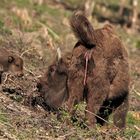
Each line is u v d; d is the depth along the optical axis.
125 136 19.27
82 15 18.45
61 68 19.30
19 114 18.91
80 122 18.89
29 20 37.06
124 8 70.94
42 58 27.31
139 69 32.91
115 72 18.70
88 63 18.44
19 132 17.53
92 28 18.45
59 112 19.25
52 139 17.48
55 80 19.45
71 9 60.19
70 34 36.44
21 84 22.36
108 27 19.12
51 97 19.59
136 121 22.38
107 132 18.80
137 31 57.38
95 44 18.48
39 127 18.28
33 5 51.56
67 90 19.14
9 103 19.69
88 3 56.81
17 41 29.27
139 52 40.41
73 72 18.62
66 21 42.62
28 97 20.58
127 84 19.06
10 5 46.09
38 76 23.30
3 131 17.19
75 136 17.91
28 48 28.39
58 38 34.19
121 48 18.92
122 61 18.86
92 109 18.59
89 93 18.56
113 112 19.52
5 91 21.19
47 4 57.16
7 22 34.97
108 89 18.66
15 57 24.00
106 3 72.56
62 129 18.31
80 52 18.58
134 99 25.81
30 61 26.69
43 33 33.34
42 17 44.31
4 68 23.70
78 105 19.00
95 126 18.64
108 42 18.67
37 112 19.69
